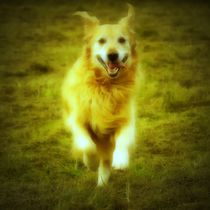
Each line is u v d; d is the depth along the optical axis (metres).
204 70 20.38
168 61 22.00
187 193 9.55
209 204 9.13
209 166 10.82
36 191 9.83
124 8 36.84
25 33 28.83
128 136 10.23
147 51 24.17
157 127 13.70
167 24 31.23
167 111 15.27
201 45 25.25
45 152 12.09
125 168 10.28
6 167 11.04
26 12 35.22
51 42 26.66
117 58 9.53
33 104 16.12
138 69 10.23
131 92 10.04
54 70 21.00
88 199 9.25
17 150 12.17
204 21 32.03
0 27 30.52
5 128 13.91
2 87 18.09
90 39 10.02
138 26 30.56
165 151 12.06
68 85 10.30
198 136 12.95
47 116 14.95
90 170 10.90
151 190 9.73
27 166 11.20
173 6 37.38
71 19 32.97
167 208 9.06
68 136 13.22
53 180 10.43
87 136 10.15
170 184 10.00
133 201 9.35
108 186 9.68
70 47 25.20
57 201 9.31
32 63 21.86
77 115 10.06
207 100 16.06
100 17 33.81
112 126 10.08
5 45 25.94
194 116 14.66
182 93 16.50
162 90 17.14
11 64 21.94
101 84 9.84
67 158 11.74
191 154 11.67
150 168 10.81
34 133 13.41
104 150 10.40
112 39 9.73
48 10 36.06
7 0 39.03
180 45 25.52
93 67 9.83
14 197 9.55
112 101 9.91
